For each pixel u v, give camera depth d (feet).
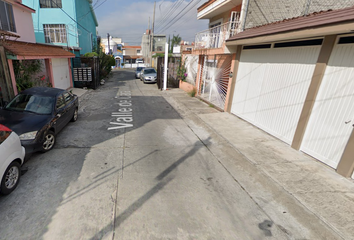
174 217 9.46
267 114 20.29
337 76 13.07
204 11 38.37
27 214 9.24
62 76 40.63
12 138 10.69
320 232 8.72
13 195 10.44
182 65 52.19
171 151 16.61
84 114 26.66
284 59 17.70
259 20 25.98
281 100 18.22
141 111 29.45
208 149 17.30
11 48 21.07
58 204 9.95
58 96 18.56
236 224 9.20
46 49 31.19
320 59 14.02
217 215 9.71
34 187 11.16
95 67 50.29
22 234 8.20
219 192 11.48
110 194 10.89
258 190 11.75
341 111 12.83
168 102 36.65
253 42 19.77
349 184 11.93
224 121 24.57
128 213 9.58
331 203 10.34
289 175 12.82
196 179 12.69
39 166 13.32
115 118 25.39
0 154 9.53
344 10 12.66
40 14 52.29
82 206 9.88
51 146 15.81
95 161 14.34
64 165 13.61
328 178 12.49
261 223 9.30
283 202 10.61
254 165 14.03
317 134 14.65
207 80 36.81
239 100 25.80
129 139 18.72
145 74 64.75
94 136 19.06
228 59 29.14
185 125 23.76
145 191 11.28
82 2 60.39
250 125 23.06
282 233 8.76
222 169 14.05
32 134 13.64
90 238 8.14
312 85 14.74
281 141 18.37
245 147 17.03
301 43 15.74
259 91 21.49
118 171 13.20
